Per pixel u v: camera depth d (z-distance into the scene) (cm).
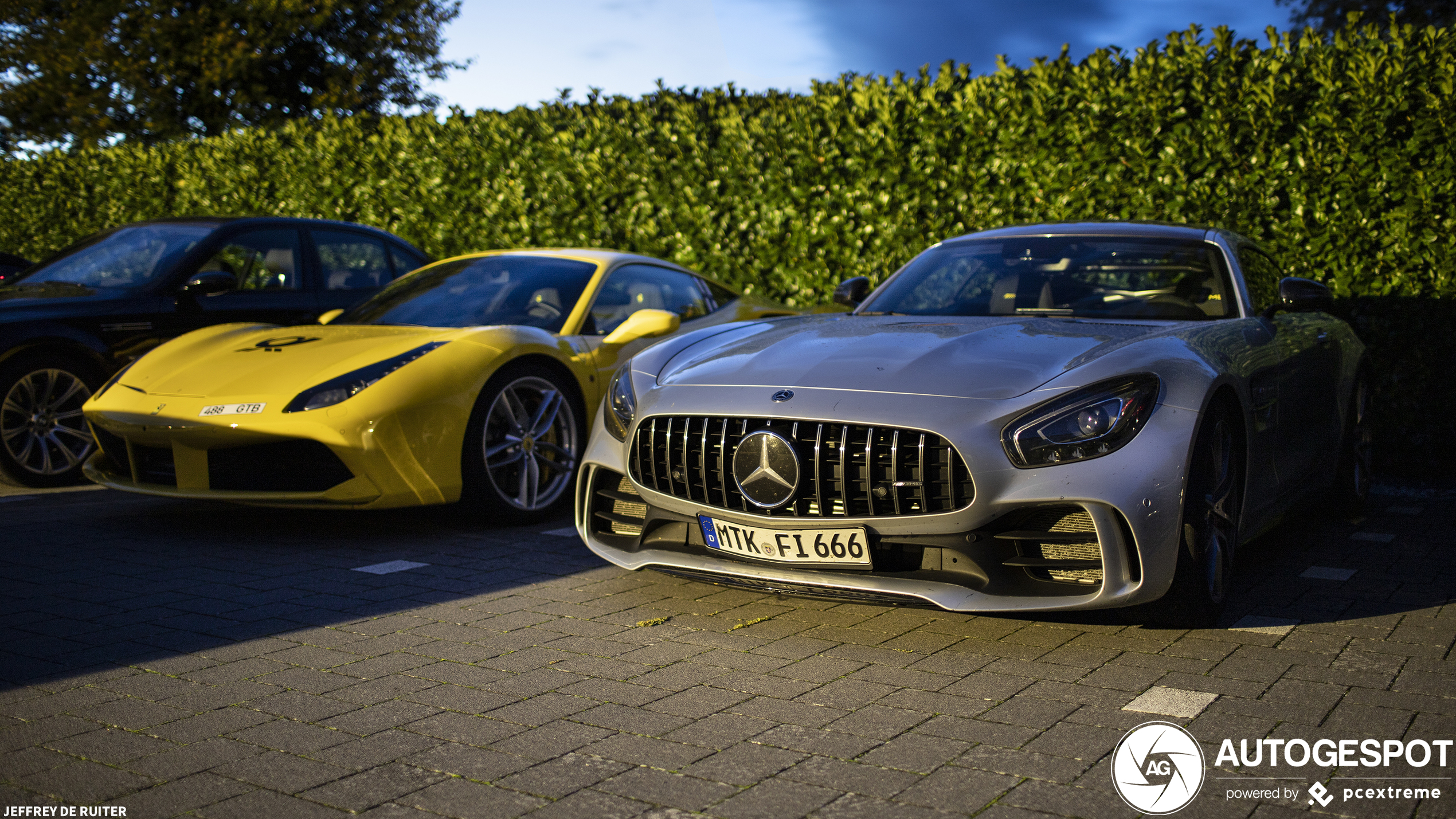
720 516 309
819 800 202
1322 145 574
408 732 237
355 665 284
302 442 417
